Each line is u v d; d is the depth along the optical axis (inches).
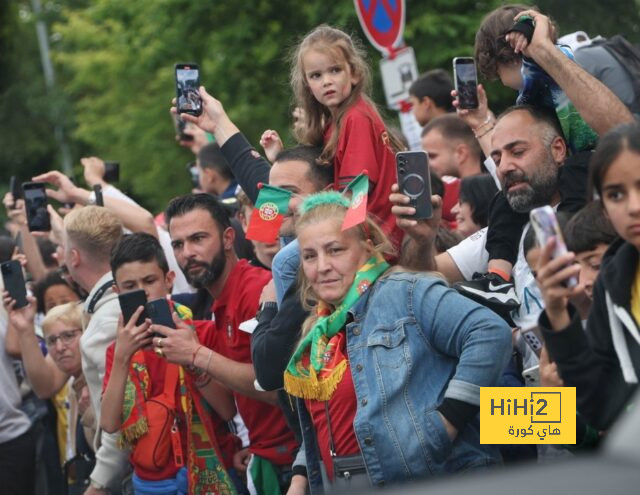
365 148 538.0
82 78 2423.7
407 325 435.8
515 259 510.0
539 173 483.5
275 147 629.6
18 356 761.0
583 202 479.5
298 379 458.6
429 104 839.7
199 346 561.3
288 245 525.0
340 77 551.8
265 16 1743.4
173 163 2177.7
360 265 457.1
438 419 421.7
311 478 479.2
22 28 3304.6
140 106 2269.9
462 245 559.8
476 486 252.5
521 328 474.9
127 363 569.3
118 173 832.9
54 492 797.2
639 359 366.0
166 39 1851.6
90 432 683.4
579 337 369.1
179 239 590.9
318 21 1622.8
